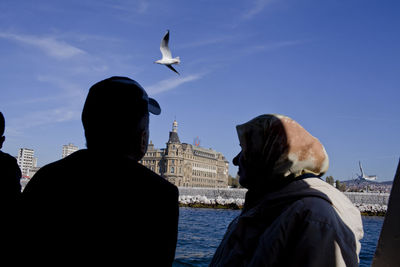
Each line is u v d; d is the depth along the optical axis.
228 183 196.00
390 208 1.58
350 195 59.34
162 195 2.01
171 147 149.50
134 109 2.16
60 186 1.95
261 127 2.47
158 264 1.90
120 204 1.88
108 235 1.83
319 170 2.39
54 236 1.82
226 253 2.38
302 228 1.95
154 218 1.92
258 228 2.30
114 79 2.29
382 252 1.57
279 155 2.35
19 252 1.84
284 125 2.40
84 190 1.91
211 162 173.12
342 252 1.85
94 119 2.12
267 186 2.45
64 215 1.86
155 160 155.38
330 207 2.04
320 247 1.85
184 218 40.28
